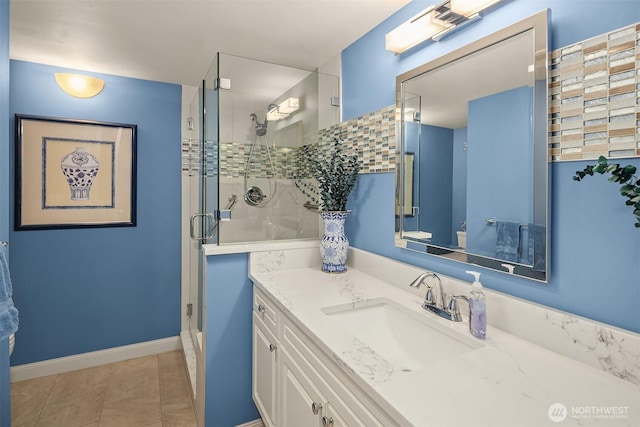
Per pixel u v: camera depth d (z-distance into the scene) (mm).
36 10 1559
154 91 2615
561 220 930
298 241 1926
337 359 881
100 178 2451
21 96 2191
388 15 1583
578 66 885
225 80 1784
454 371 811
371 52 1719
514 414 653
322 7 1522
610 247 837
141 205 2602
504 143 1063
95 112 2422
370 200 1736
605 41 833
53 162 2303
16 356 2238
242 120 1831
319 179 1843
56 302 2350
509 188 1050
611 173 771
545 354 901
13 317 1266
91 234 2447
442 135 1296
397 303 1290
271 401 1471
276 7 1522
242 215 1822
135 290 2604
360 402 815
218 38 1840
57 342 2359
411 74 1438
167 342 2709
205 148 1931
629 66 793
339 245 1736
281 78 1928
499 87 1080
